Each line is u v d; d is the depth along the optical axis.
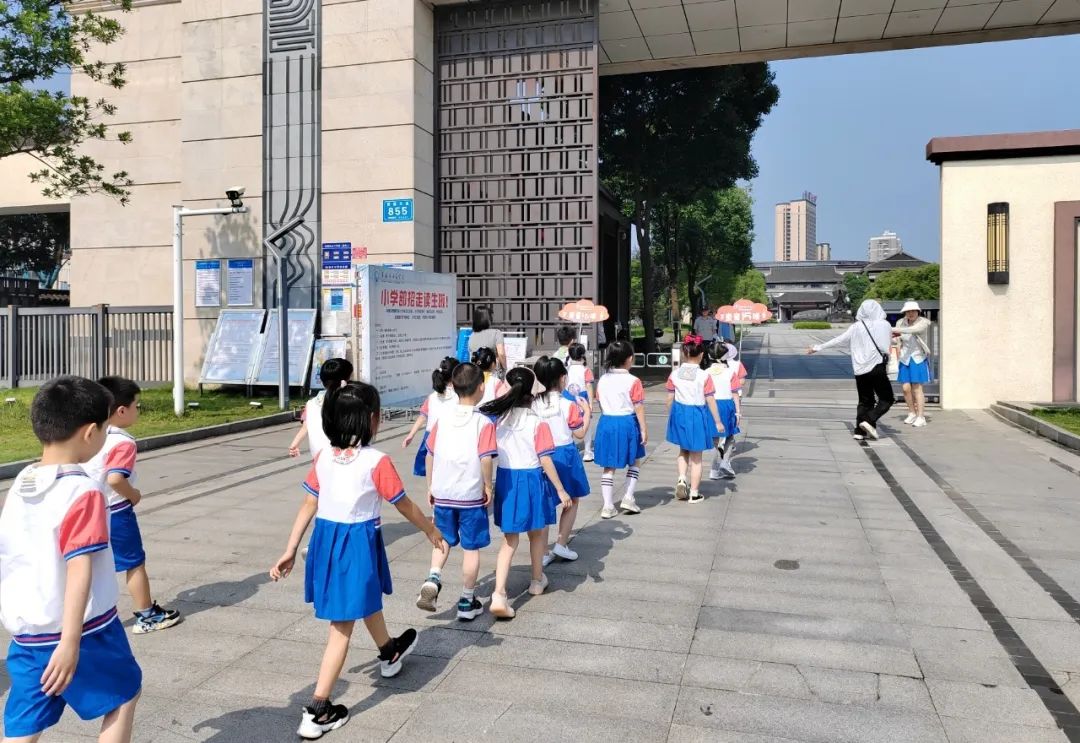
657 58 18.17
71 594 2.17
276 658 3.84
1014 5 15.09
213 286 15.95
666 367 26.30
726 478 8.08
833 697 3.40
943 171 13.27
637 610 4.45
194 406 13.18
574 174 14.83
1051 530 6.06
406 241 14.73
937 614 4.36
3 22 11.78
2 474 8.30
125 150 17.09
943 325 13.38
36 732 2.25
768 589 4.79
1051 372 12.91
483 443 4.14
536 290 15.09
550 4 14.88
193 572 5.16
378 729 3.15
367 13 14.86
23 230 31.31
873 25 16.09
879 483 7.77
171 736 3.10
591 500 7.19
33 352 16.47
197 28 15.86
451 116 15.46
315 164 15.21
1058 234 12.72
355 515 3.18
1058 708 3.30
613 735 3.10
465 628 4.20
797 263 133.50
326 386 4.64
